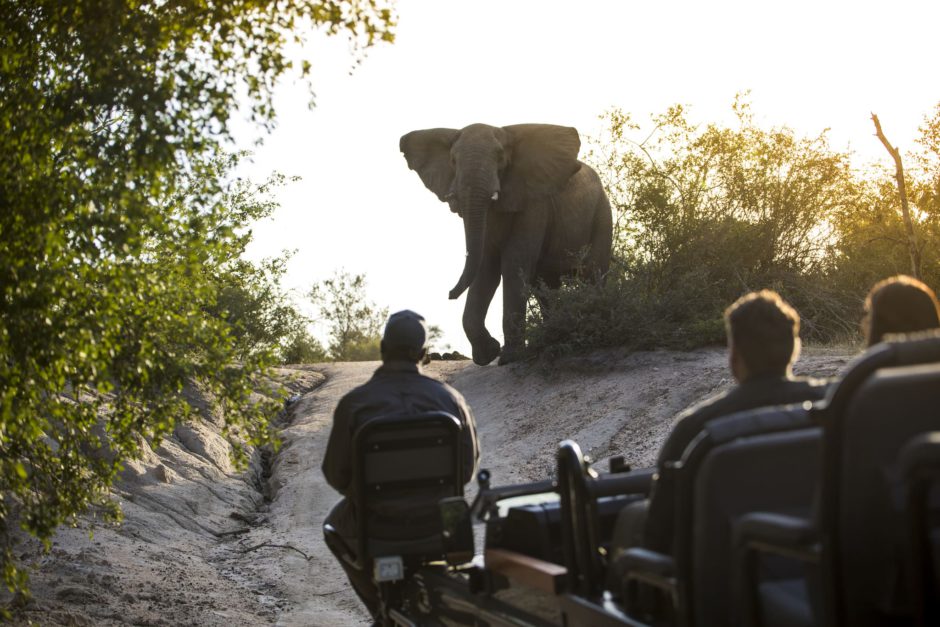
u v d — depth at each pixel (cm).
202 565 837
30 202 483
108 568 750
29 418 516
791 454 272
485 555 416
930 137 1633
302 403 1812
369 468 469
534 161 1596
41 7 518
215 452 1270
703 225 1584
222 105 481
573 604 334
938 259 1530
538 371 1467
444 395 498
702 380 1191
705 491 271
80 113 496
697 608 274
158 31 497
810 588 251
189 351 604
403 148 1697
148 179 491
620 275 1591
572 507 341
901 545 230
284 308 1811
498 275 1714
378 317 3781
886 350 229
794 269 1603
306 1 509
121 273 512
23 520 568
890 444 224
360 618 686
